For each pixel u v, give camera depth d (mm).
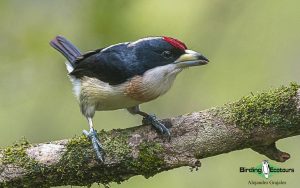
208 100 12406
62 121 12617
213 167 12258
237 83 12500
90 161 8367
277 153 8578
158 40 9039
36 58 12445
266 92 8469
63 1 12461
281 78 12633
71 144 8461
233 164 12312
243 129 8391
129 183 11680
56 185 8477
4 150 8461
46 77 12625
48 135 12523
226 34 12570
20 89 12656
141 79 8977
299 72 12789
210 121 8500
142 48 9039
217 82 12523
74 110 12680
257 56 12648
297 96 8242
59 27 12398
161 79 9039
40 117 12625
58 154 8398
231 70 12539
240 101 8523
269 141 8430
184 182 11875
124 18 11750
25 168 8328
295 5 12656
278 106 8266
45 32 12438
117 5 11773
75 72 9648
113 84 9094
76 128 12570
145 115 9344
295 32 12812
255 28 12695
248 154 12414
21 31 12445
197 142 8453
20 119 12625
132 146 8406
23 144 8547
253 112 8352
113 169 8383
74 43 12016
